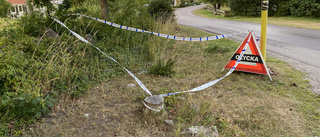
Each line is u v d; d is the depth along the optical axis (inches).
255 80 180.5
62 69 163.3
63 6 264.5
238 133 114.3
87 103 146.6
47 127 120.7
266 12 183.0
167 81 183.0
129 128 119.4
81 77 174.4
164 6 476.7
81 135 114.1
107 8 317.7
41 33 222.5
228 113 132.3
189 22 695.1
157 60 219.1
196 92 161.0
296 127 118.3
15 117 124.5
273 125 120.4
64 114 133.8
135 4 396.2
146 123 122.6
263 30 187.3
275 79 181.0
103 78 185.0
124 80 186.1
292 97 149.7
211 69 210.7
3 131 114.4
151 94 147.9
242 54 175.0
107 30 269.9
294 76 185.0
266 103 142.5
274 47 298.0
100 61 208.2
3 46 176.6
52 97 146.6
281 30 445.4
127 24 295.6
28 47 179.9
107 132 116.6
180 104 141.3
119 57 223.8
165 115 127.0
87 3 497.4
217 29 501.4
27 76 149.7
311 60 233.8
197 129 115.6
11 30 205.3
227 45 301.4
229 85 172.6
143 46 257.0
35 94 128.1
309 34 393.1
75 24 244.7
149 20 339.6
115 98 154.1
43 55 172.2
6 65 136.7
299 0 711.7
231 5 882.1
